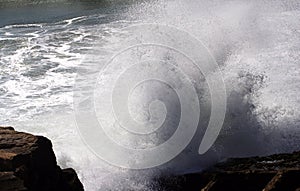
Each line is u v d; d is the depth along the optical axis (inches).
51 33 768.9
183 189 322.0
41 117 431.5
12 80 540.4
